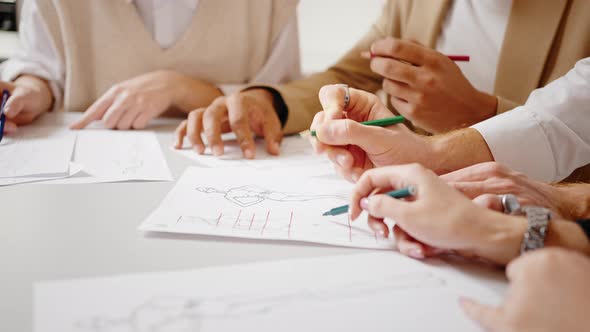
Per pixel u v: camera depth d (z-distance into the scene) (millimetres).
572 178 786
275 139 823
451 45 1004
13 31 1528
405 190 391
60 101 1125
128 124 925
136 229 442
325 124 538
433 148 558
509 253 354
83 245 403
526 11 851
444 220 361
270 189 569
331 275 357
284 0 1199
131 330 284
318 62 1850
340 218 478
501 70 889
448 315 307
